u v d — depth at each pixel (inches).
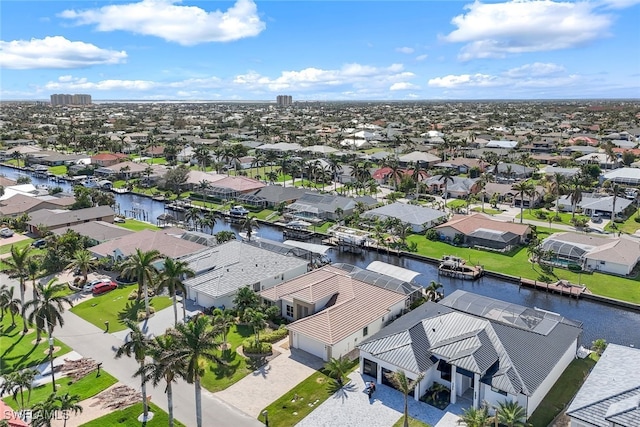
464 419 1784.0
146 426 1943.9
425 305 2751.0
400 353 2202.3
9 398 2127.2
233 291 3061.0
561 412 2006.6
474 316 2449.6
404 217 5022.1
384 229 4756.4
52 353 2338.8
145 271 2886.3
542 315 2559.1
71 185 7490.2
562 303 3289.9
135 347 1930.4
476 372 2010.3
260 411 2050.9
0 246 4421.8
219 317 2620.6
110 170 7834.6
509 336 2256.4
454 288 3572.8
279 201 5826.8
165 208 6210.6
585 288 3400.6
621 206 5182.1
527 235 4517.7
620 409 1590.8
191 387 2231.8
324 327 2501.2
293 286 3053.6
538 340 2273.6
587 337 2800.2
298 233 4884.4
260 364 2413.9
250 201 6122.1
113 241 3969.0
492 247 4318.4
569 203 5575.8
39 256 3863.2
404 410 2007.9
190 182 6948.8
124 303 3149.6
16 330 2797.7
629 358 1977.1
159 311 3026.6
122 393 2171.5
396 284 3078.2
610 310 3166.8
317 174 7199.8
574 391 2154.3
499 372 2034.9
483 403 1932.8
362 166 7480.3
